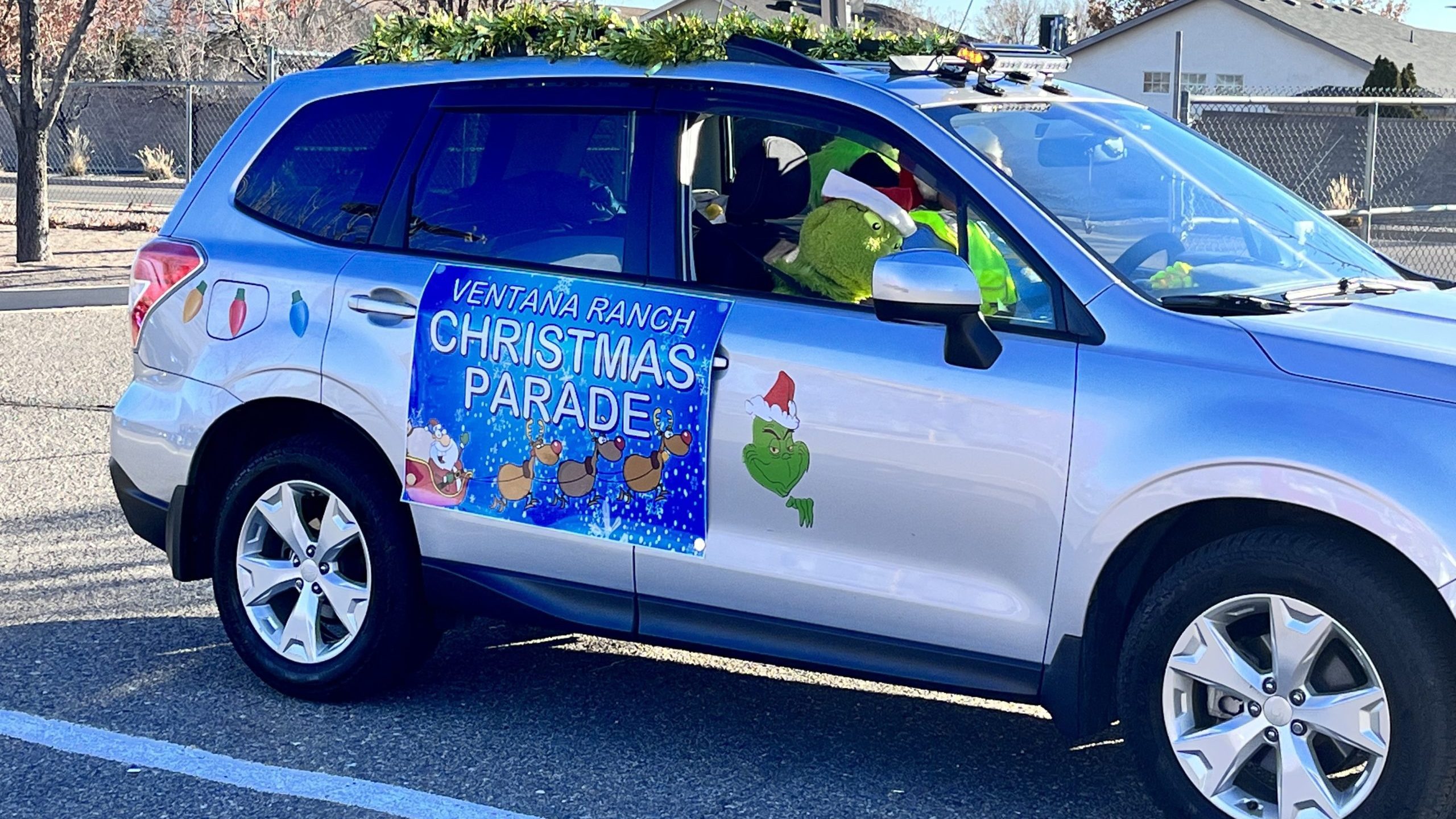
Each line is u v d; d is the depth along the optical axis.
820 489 3.98
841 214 4.09
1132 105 4.92
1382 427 3.38
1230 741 3.58
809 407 3.97
